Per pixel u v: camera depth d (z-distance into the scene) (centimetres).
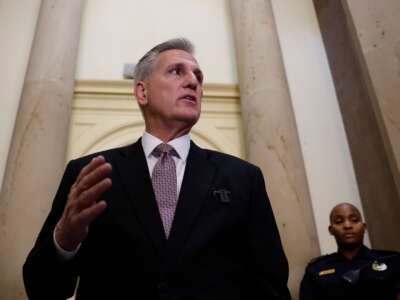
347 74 434
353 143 427
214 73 489
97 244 106
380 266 243
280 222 338
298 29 507
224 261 104
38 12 486
